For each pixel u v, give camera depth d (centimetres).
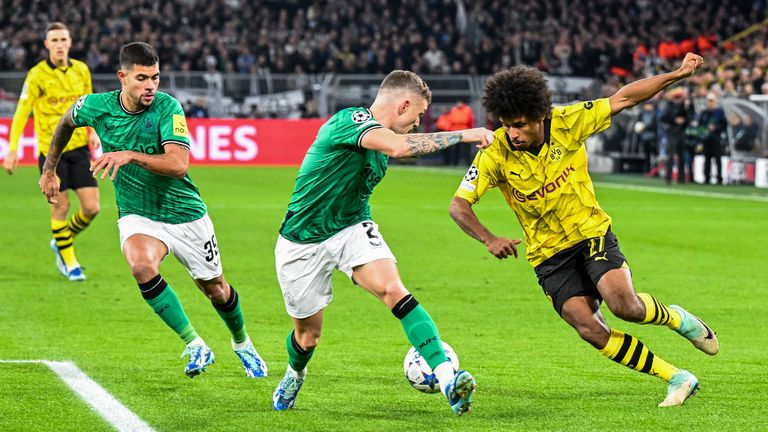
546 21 4047
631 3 4153
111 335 897
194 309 1040
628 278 640
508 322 978
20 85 3309
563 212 648
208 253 751
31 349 832
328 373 759
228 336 906
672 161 2841
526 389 710
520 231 1734
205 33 3794
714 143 2862
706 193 2547
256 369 748
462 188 664
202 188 2541
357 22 3962
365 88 3562
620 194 2497
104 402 661
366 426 609
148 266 707
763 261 1400
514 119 618
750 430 600
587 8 4112
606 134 3331
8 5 3697
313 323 641
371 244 619
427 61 3762
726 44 3831
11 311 1009
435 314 1019
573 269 659
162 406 654
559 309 661
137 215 746
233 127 3369
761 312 1034
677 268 1334
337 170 605
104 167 680
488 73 3803
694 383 657
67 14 3678
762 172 2809
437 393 693
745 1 4175
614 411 646
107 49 3516
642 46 3741
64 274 1218
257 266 1337
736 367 787
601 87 3556
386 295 606
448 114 3306
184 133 736
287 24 3934
